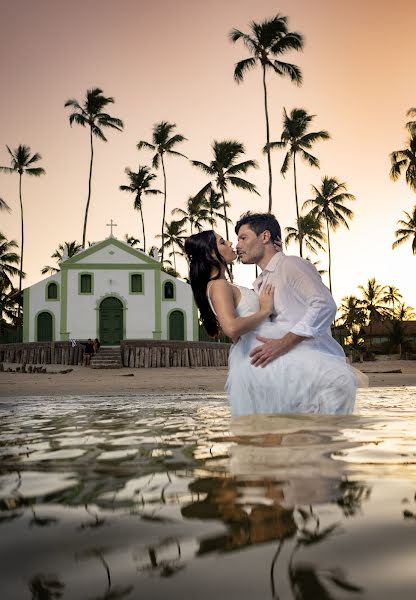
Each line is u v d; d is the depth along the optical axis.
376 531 0.97
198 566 0.83
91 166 45.38
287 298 3.91
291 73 33.41
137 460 1.86
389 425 2.74
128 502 1.24
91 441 2.48
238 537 0.96
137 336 36.72
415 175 40.31
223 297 3.82
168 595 0.73
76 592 0.75
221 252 3.94
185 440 2.37
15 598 0.74
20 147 50.94
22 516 1.14
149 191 53.59
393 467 1.59
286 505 1.17
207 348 29.14
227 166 41.62
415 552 0.87
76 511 1.17
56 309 37.19
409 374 20.09
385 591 0.73
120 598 0.73
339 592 0.73
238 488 1.35
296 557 0.86
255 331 3.86
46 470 1.71
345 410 3.65
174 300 37.75
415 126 37.34
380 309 75.31
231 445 2.13
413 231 52.62
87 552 0.90
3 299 56.59
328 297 3.84
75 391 11.23
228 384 3.95
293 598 0.71
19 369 24.02
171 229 62.03
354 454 1.83
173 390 11.23
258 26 33.31
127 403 5.66
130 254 37.28
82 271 36.97
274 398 3.71
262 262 4.20
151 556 0.88
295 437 2.30
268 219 4.19
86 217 45.06
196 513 1.12
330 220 54.03
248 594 0.73
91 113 45.25
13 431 3.00
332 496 1.24
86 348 28.56
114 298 37.03
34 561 0.87
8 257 58.06
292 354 3.73
